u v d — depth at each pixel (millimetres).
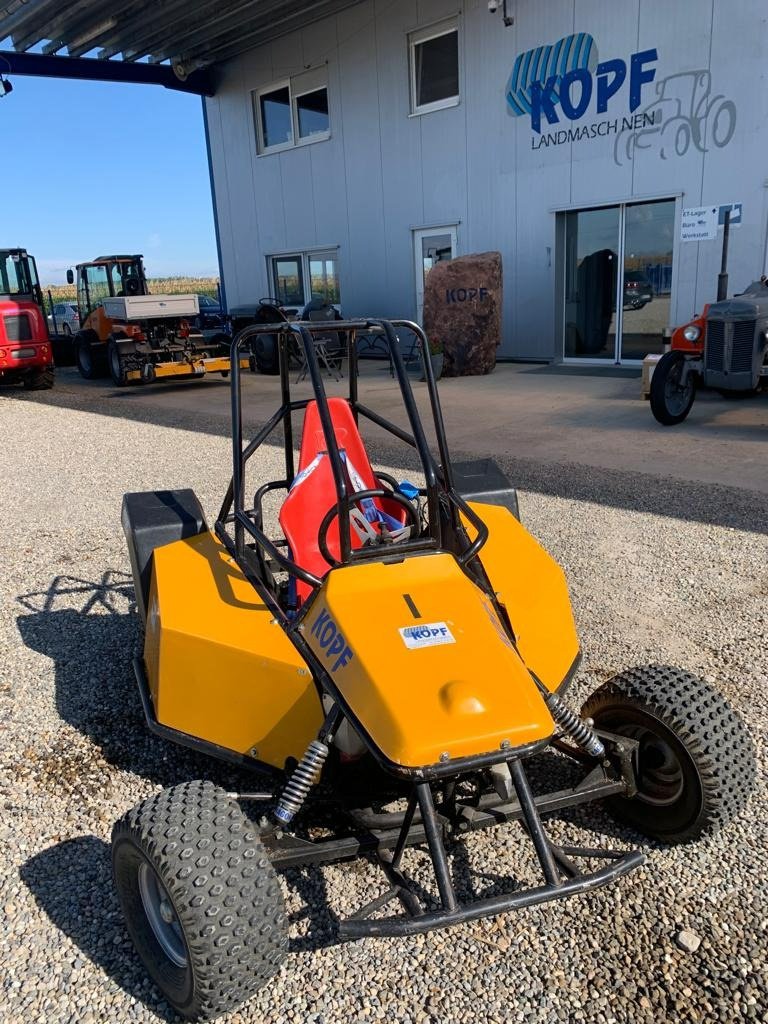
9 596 4715
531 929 2303
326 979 2168
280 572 3547
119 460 8141
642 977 2137
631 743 2428
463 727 1960
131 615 4414
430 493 2480
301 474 3084
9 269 15336
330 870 2539
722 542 5020
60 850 2668
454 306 12508
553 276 13219
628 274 12492
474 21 13281
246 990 1929
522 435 8219
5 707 3520
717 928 2277
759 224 10781
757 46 10320
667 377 8047
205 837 1918
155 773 3049
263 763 2451
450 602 2328
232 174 18875
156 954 2109
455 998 2100
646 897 2396
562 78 12328
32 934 2350
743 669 3559
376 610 2266
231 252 19578
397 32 14500
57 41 15586
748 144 10648
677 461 6887
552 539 5188
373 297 16453
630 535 5207
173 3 13727
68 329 20625
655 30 11188
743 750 2371
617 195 12133
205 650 2523
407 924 1852
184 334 13812
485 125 13586
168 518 3428
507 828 2705
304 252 17750
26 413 11672
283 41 16641
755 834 2619
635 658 3686
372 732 1997
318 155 16672
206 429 9578
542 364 13648
